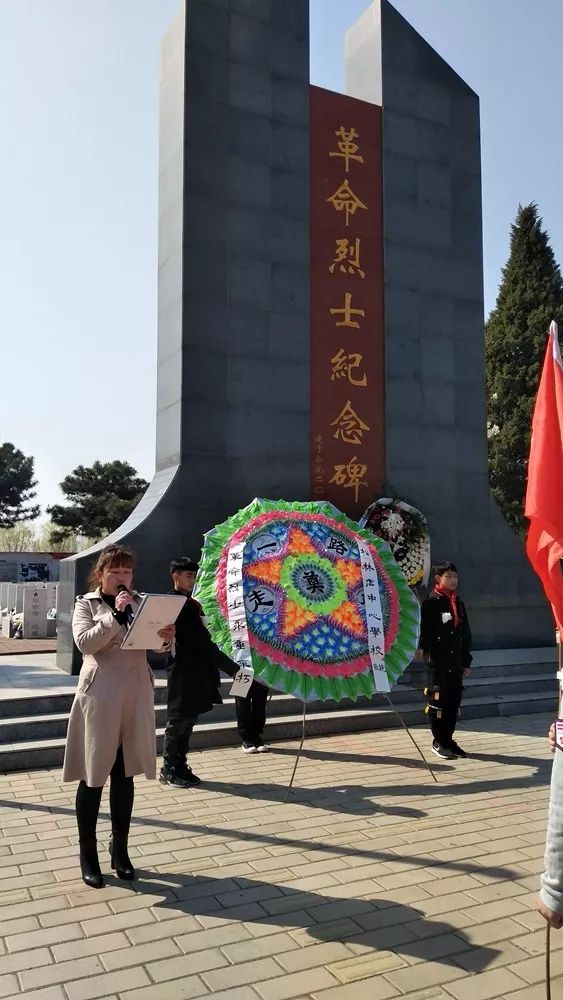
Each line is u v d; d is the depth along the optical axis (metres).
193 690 5.86
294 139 10.14
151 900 3.84
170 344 9.53
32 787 5.73
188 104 9.44
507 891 4.00
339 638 6.01
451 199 11.45
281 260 9.91
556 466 2.75
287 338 9.88
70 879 4.09
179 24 9.71
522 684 9.11
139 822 5.02
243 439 9.49
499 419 27.88
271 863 4.34
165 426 9.61
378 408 10.48
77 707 4.04
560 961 3.29
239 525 6.52
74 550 41.22
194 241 9.35
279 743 7.21
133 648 4.02
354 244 10.50
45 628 14.11
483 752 6.96
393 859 4.42
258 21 10.01
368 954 3.34
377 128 10.88
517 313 28.22
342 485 10.11
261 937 3.47
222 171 9.59
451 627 6.82
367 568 6.47
